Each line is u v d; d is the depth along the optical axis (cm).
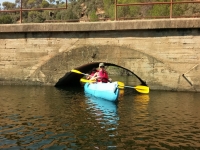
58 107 1004
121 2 2794
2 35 1484
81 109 980
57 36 1425
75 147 605
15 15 4450
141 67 1335
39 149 592
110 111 952
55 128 740
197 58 1271
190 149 602
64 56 1427
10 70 1498
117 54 1355
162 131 726
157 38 1303
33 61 1469
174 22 1258
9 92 1288
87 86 1433
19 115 874
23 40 1465
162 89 1331
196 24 1237
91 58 1390
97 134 693
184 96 1213
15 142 632
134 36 1327
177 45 1285
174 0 2331
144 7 2767
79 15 5531
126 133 705
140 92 1364
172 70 1303
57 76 1451
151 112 938
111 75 3338
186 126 774
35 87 1445
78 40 1400
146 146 616
